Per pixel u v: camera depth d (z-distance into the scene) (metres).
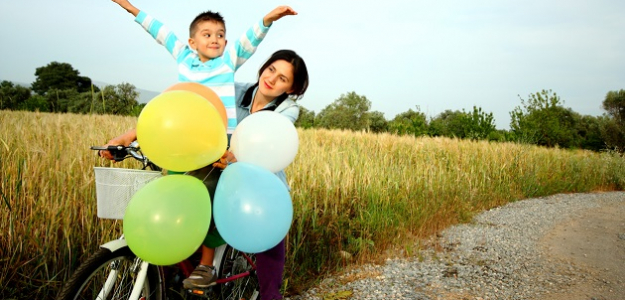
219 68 2.82
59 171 3.71
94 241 3.36
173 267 2.78
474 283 4.17
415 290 3.93
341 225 4.96
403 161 8.69
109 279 2.20
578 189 12.20
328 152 7.80
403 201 6.02
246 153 2.34
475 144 12.38
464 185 8.30
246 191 2.06
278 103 2.90
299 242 4.25
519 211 8.27
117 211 2.11
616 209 9.09
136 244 1.89
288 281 3.78
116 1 2.93
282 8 2.70
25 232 3.07
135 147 2.25
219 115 2.13
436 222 6.33
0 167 3.54
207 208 2.07
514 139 16.08
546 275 4.50
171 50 2.98
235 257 2.98
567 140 26.11
